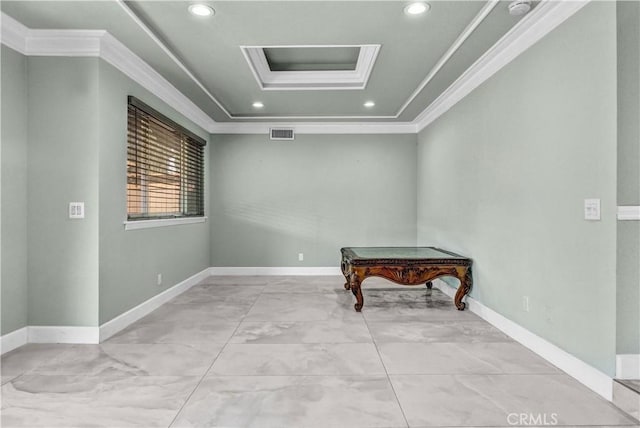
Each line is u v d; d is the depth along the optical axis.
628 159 1.92
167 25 2.64
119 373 2.25
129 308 3.22
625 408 1.84
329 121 5.43
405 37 2.83
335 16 2.53
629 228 1.93
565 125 2.28
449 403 1.91
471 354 2.55
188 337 2.89
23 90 2.71
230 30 2.72
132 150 3.30
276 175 5.59
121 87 3.05
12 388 2.06
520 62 2.76
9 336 2.61
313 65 3.89
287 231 5.60
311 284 4.95
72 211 2.76
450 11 2.46
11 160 2.62
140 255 3.42
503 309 3.04
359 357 2.50
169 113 4.03
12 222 2.63
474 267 3.59
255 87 3.96
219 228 5.59
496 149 3.13
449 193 4.26
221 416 1.78
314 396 1.97
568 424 1.72
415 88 4.02
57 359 2.46
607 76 1.97
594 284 2.06
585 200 2.12
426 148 5.16
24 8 2.36
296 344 2.74
